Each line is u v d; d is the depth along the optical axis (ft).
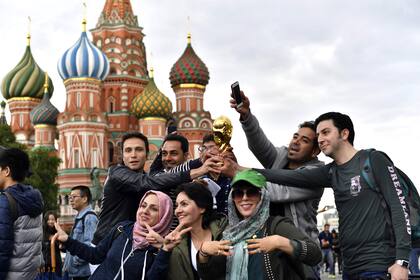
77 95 108.78
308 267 9.81
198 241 9.18
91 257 10.48
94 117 108.17
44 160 85.61
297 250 8.09
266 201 8.55
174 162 12.35
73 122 106.73
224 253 8.29
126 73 123.03
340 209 9.29
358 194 8.96
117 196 11.48
